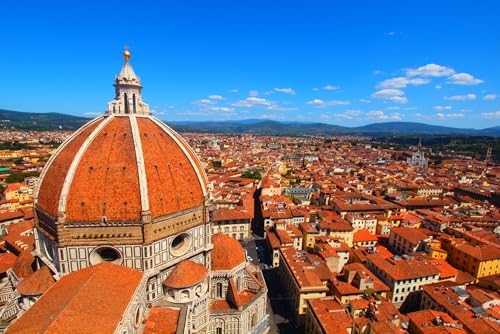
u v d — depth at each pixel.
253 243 187.62
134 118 80.12
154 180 73.50
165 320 68.50
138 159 71.88
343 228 170.88
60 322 48.06
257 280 101.88
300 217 199.75
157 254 73.81
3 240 153.38
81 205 69.12
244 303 90.44
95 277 60.34
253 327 94.00
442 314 101.38
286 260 135.50
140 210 69.94
